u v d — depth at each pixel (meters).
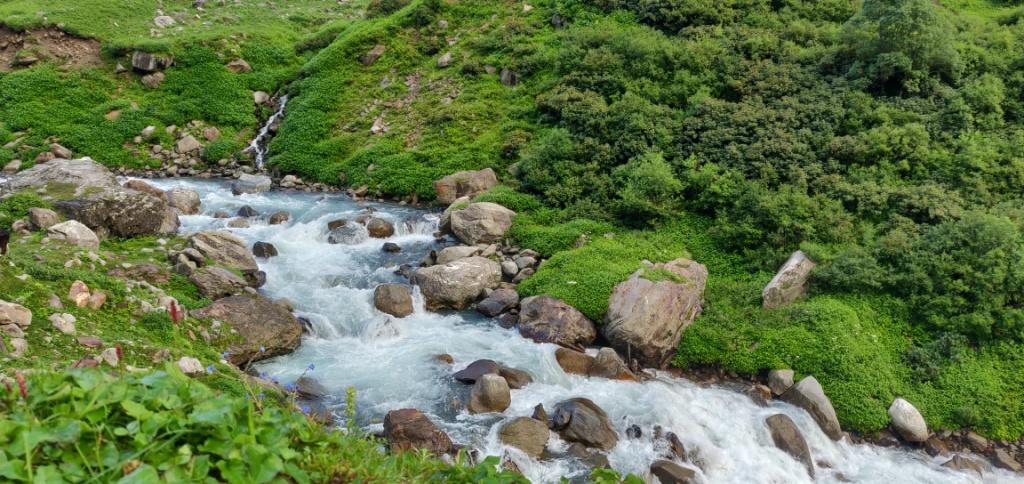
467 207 17.81
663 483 9.48
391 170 21.91
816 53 21.28
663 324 12.70
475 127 23.36
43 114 25.56
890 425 11.46
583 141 19.73
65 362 8.24
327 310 13.64
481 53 26.97
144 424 3.79
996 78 18.95
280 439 4.18
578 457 9.70
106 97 26.83
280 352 11.88
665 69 22.20
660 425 10.56
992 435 11.38
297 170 23.77
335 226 17.91
